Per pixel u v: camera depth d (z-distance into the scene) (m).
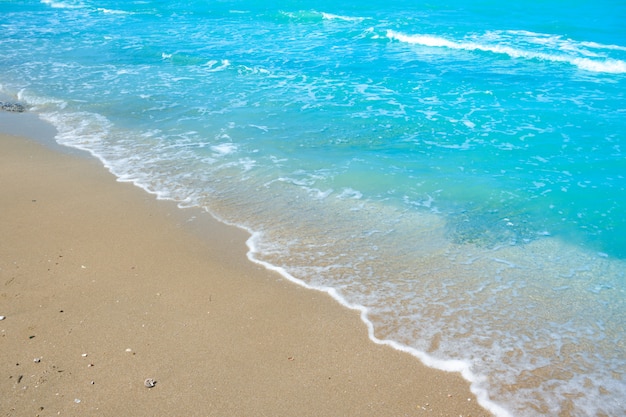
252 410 5.86
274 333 7.09
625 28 24.25
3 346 6.69
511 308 7.69
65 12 32.28
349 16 28.50
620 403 6.09
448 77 18.94
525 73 19.20
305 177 11.80
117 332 7.00
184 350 6.73
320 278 8.32
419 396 6.12
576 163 12.45
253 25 27.53
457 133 14.21
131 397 5.98
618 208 10.56
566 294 8.04
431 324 7.32
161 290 7.93
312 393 6.11
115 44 24.05
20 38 25.45
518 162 12.55
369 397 6.08
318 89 17.83
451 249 9.16
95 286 7.96
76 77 19.31
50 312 7.35
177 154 12.94
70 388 6.07
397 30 25.06
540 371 6.54
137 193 11.02
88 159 12.63
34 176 11.70
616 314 7.61
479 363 6.63
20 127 14.66
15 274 8.18
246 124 14.84
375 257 8.90
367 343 6.93
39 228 9.56
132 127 14.69
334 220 10.07
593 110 15.61
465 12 28.55
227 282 8.17
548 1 30.06
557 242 9.45
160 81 18.77
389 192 11.16
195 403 5.93
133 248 9.02
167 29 27.05
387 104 16.38
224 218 10.12
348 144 13.57
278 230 9.72
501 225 9.97
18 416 5.69
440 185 11.47
